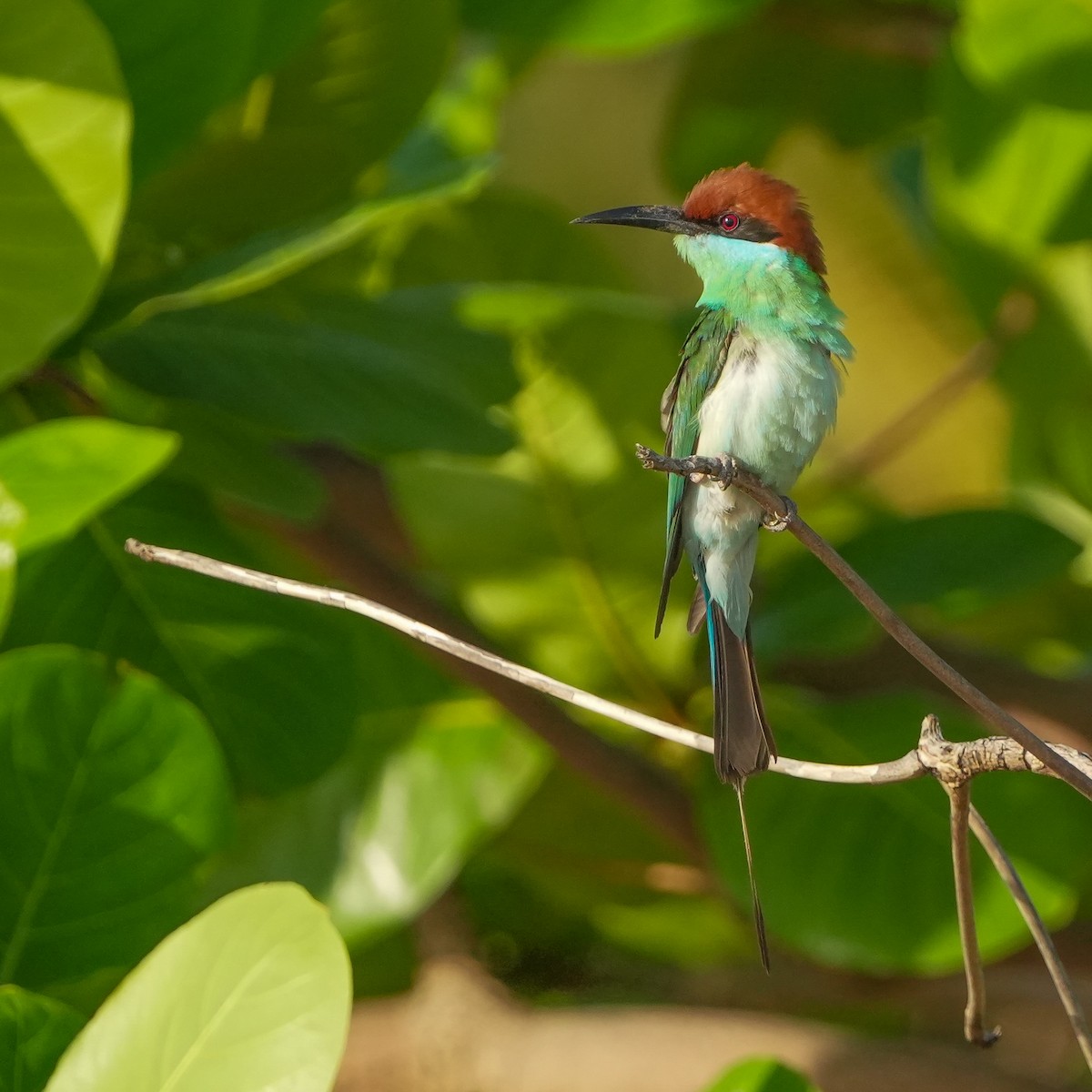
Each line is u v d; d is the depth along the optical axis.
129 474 7.28
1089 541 13.02
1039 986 12.27
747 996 13.17
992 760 6.79
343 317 9.58
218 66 8.72
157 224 9.74
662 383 10.40
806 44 13.63
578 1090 11.42
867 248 15.15
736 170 10.91
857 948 10.02
